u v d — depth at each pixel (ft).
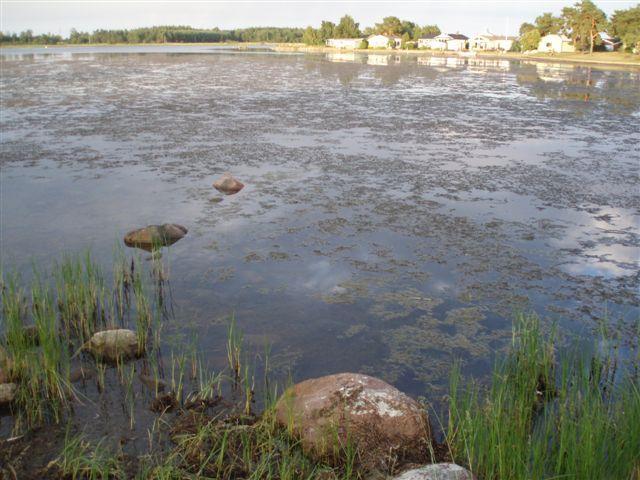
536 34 263.08
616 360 17.01
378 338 18.48
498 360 17.13
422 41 322.34
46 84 96.07
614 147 48.39
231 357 17.24
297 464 12.49
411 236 27.17
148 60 177.37
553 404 14.83
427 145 48.73
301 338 18.43
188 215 29.66
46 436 13.57
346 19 355.15
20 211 29.71
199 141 48.52
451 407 13.93
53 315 16.83
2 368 15.52
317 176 37.68
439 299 21.07
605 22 229.25
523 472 11.51
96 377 16.07
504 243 26.43
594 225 28.91
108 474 12.17
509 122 61.72
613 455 11.73
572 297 21.24
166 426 13.98
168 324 19.16
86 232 26.96
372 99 81.76
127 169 38.63
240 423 14.01
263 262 24.11
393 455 12.59
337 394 13.58
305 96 84.12
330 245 26.00
